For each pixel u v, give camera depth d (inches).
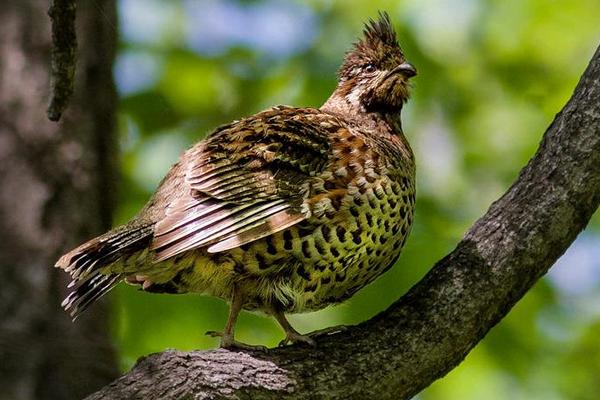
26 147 472.7
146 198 627.8
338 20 694.5
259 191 371.2
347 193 377.4
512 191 375.6
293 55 691.4
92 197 478.6
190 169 376.5
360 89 448.1
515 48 708.7
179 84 692.7
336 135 392.2
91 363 453.4
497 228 369.4
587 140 366.9
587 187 365.4
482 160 679.7
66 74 358.3
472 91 701.9
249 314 574.9
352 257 382.3
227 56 700.7
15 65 480.7
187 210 366.6
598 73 372.5
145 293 575.5
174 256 369.1
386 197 384.2
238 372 333.7
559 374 620.7
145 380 325.7
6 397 439.5
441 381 605.9
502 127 695.7
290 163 378.9
